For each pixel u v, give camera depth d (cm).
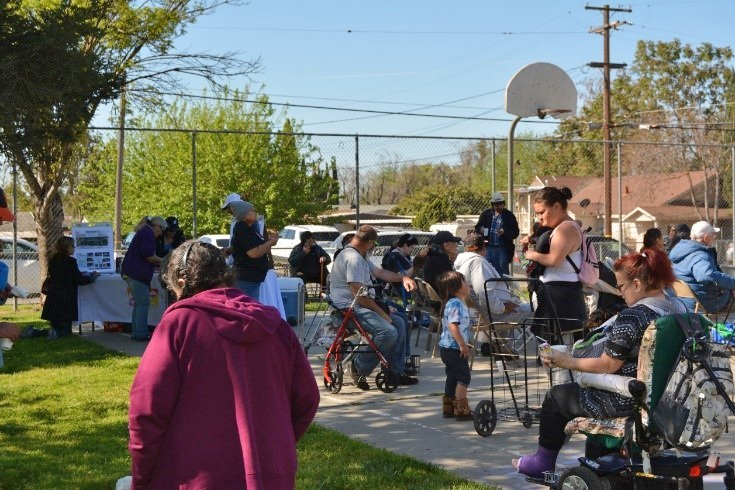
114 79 1288
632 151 4762
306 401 356
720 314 978
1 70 1041
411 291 1044
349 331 909
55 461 643
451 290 776
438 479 587
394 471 607
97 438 711
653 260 489
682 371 446
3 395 885
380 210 4266
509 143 1340
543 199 836
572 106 1322
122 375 988
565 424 528
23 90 1073
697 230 939
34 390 907
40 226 1748
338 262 912
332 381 890
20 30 1093
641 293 491
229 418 324
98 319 1359
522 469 542
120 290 1359
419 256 1188
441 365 1059
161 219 1311
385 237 2420
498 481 598
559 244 808
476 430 718
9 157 1141
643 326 474
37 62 1102
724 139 4538
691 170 4719
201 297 338
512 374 948
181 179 3816
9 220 678
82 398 864
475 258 954
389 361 912
